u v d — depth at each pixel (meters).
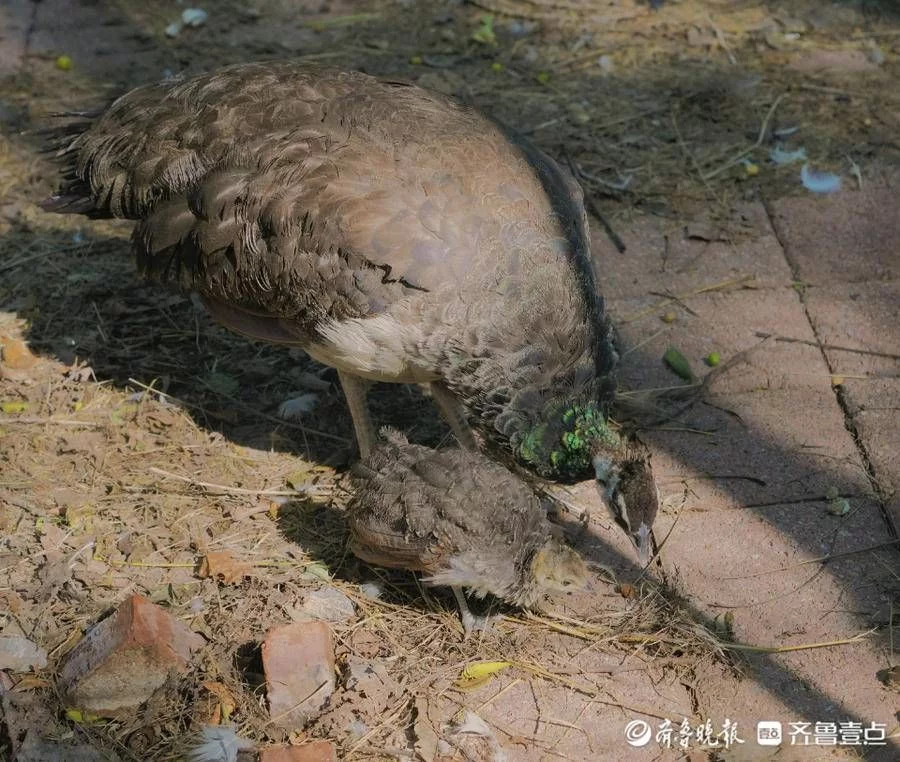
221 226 1.66
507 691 1.53
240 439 1.81
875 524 1.69
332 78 1.76
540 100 2.36
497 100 2.36
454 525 1.53
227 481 1.75
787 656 1.56
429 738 1.47
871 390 1.85
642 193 2.17
